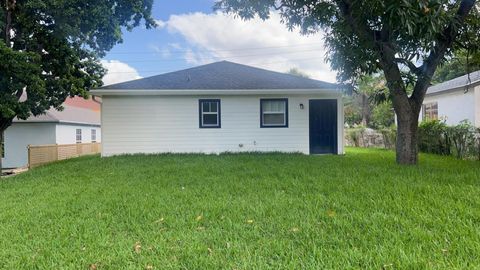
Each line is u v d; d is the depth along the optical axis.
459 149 9.44
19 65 8.47
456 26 6.65
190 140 11.50
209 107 11.55
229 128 11.53
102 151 11.27
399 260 2.32
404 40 6.65
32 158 11.97
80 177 6.92
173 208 4.05
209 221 3.50
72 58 10.91
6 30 9.21
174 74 13.07
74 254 2.70
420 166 6.93
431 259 2.32
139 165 8.32
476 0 6.84
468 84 11.26
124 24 11.30
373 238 2.79
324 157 9.57
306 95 11.51
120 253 2.68
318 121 11.54
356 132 17.45
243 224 3.35
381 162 7.96
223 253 2.63
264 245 2.75
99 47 11.30
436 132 10.84
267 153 10.92
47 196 5.08
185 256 2.58
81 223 3.55
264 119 11.59
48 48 10.12
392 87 7.27
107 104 11.30
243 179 5.88
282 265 2.35
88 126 20.38
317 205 3.93
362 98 24.88
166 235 3.09
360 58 7.04
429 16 5.61
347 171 6.38
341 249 2.59
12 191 5.85
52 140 15.81
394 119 20.81
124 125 11.34
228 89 11.09
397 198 4.02
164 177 6.43
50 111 16.38
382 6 5.67
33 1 8.55
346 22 6.81
